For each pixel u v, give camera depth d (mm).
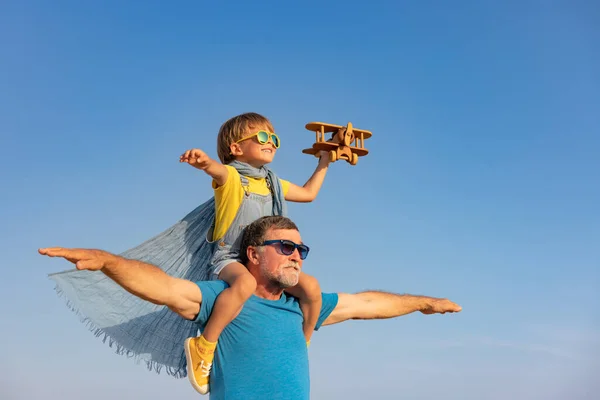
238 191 5809
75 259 4359
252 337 5344
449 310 6668
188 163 5387
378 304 6367
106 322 5496
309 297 5727
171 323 5824
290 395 5234
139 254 5844
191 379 5250
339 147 6855
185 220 6113
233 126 6133
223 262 5633
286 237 5578
